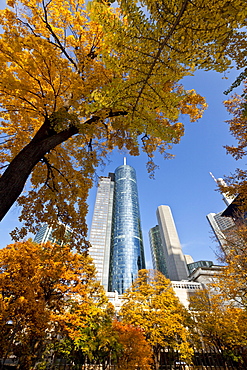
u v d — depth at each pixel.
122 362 14.52
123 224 100.56
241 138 7.82
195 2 2.45
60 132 5.36
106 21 2.86
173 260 80.44
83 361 14.75
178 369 18.00
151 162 7.95
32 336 11.06
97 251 94.06
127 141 7.68
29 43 4.49
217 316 17.20
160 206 107.75
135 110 3.83
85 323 13.73
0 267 10.96
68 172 7.13
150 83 3.40
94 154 6.94
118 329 16.20
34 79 5.36
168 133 4.07
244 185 7.14
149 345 16.16
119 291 73.31
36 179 6.86
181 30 2.74
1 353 9.70
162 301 18.48
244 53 3.17
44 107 5.46
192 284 34.81
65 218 6.58
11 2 5.70
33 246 12.91
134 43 2.97
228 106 8.16
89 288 16.08
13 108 5.87
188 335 17.58
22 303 9.82
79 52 6.23
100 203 120.06
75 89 5.18
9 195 3.65
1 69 4.38
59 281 13.05
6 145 6.70
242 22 2.63
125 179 129.38
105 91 3.35
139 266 83.75
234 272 10.70
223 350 16.86
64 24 6.75
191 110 7.45
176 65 3.18
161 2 2.60
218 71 3.31
